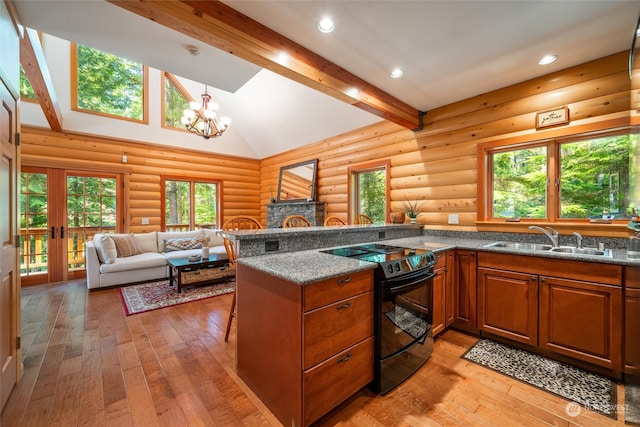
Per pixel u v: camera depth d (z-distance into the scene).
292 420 1.47
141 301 3.50
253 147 7.02
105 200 5.08
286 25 1.93
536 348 2.27
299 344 1.42
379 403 1.71
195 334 2.62
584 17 1.86
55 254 4.55
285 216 5.92
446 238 3.23
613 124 2.32
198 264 4.01
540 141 2.73
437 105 3.38
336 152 5.04
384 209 4.35
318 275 1.47
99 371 2.02
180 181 6.20
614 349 1.87
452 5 1.75
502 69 2.54
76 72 4.82
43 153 4.49
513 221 2.90
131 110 5.46
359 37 2.07
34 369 2.03
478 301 2.54
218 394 1.79
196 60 2.61
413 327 2.03
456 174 3.29
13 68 1.82
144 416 1.59
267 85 5.00
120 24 2.09
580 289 2.01
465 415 1.61
